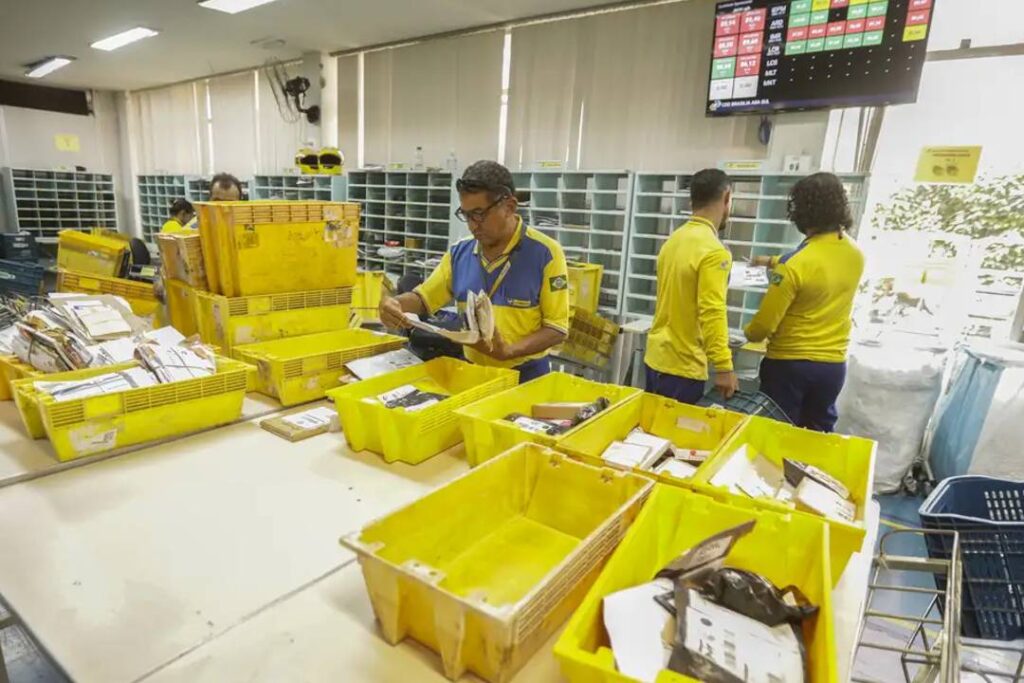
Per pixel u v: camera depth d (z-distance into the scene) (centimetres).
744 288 278
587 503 100
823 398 220
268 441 139
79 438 123
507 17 401
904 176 289
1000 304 283
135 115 802
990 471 254
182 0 401
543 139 408
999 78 262
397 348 183
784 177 298
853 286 210
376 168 459
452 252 185
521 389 142
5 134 734
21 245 657
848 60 275
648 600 71
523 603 67
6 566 90
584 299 346
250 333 174
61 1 407
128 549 95
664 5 344
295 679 71
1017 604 132
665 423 141
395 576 73
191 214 366
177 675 71
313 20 434
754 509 91
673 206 338
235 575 89
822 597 71
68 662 72
